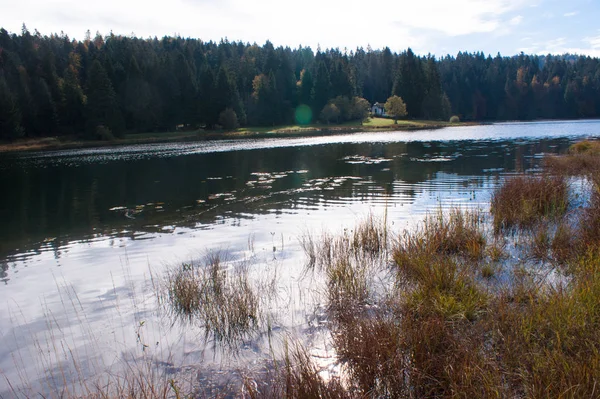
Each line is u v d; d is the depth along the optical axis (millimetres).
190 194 18984
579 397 3721
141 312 6688
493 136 53344
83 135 72375
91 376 4961
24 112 71500
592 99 132125
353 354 4809
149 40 140500
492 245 8656
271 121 95250
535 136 50156
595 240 7941
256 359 5160
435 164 26203
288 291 7207
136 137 74562
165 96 85000
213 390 4578
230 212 14805
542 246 8461
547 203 11523
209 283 7547
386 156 32594
